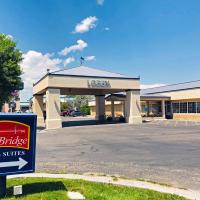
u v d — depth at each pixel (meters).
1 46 27.88
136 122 36.88
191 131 24.31
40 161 11.88
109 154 13.43
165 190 7.45
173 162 11.16
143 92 59.75
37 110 42.22
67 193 7.00
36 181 8.16
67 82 33.19
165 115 48.97
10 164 6.67
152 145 16.20
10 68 28.39
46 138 21.61
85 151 14.58
